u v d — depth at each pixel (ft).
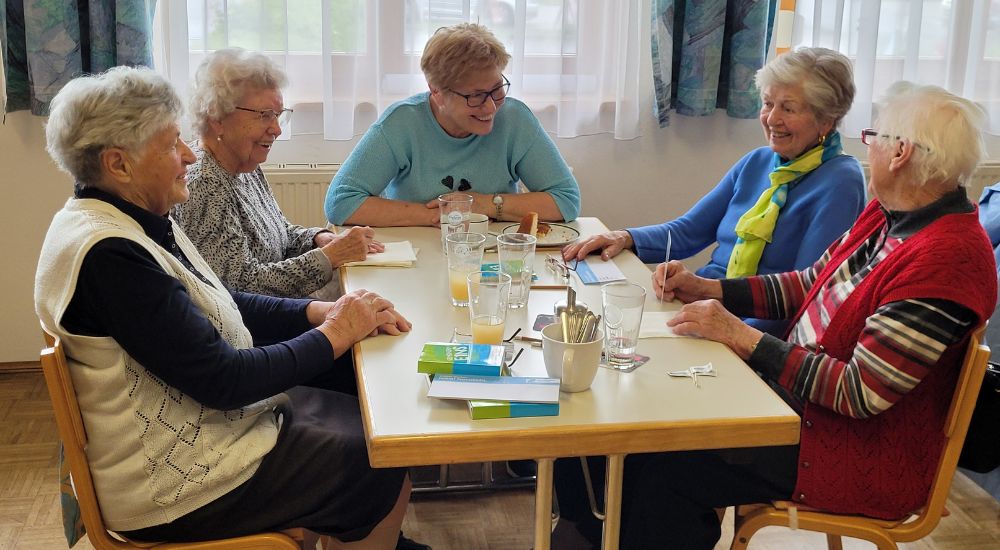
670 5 10.90
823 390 5.43
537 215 7.94
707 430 4.77
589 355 4.93
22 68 9.96
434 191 8.71
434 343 5.37
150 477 5.11
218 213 7.06
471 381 4.97
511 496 8.49
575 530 6.97
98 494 5.15
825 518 5.65
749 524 5.77
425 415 4.74
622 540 6.05
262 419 5.64
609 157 11.76
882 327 5.24
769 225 7.40
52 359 4.77
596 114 11.43
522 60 10.89
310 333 5.64
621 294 5.34
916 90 5.50
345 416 6.01
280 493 5.44
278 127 7.32
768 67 7.45
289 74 10.76
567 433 4.64
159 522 5.20
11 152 10.17
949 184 5.37
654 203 12.06
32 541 7.62
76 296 4.85
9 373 10.81
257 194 7.86
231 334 5.60
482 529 7.95
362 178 8.45
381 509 5.69
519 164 8.87
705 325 5.87
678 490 5.85
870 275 5.61
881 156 5.54
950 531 8.04
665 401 4.98
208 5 10.19
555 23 11.12
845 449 5.58
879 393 5.22
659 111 11.27
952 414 5.26
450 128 8.61
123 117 4.97
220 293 5.82
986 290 5.18
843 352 5.69
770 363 5.62
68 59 9.69
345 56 10.61
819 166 7.41
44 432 9.49
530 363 5.43
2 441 9.27
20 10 9.75
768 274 7.47
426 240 7.99
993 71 11.82
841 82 7.17
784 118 7.29
